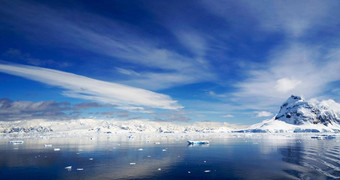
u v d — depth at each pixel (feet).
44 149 267.59
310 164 164.55
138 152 236.84
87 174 136.05
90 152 237.86
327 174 134.00
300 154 216.74
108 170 146.51
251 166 158.61
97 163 171.32
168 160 184.65
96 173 138.41
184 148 277.23
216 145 317.01
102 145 322.75
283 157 199.21
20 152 238.89
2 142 387.55
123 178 126.72
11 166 161.48
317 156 202.80
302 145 306.35
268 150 252.01
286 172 140.05
